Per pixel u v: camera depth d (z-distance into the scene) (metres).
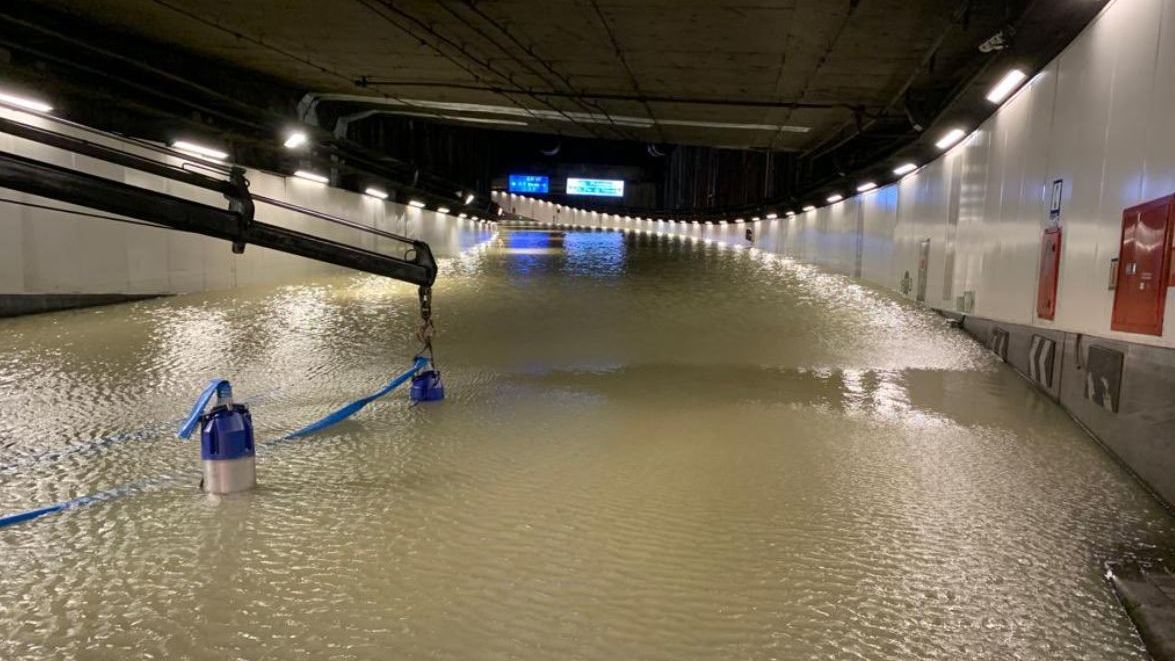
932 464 5.28
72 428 5.89
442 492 4.67
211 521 4.17
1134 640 3.14
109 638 3.03
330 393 7.28
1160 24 4.93
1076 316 6.43
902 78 11.75
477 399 7.15
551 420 6.42
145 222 5.02
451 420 6.39
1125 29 5.54
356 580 3.53
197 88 12.27
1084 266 6.26
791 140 19.41
